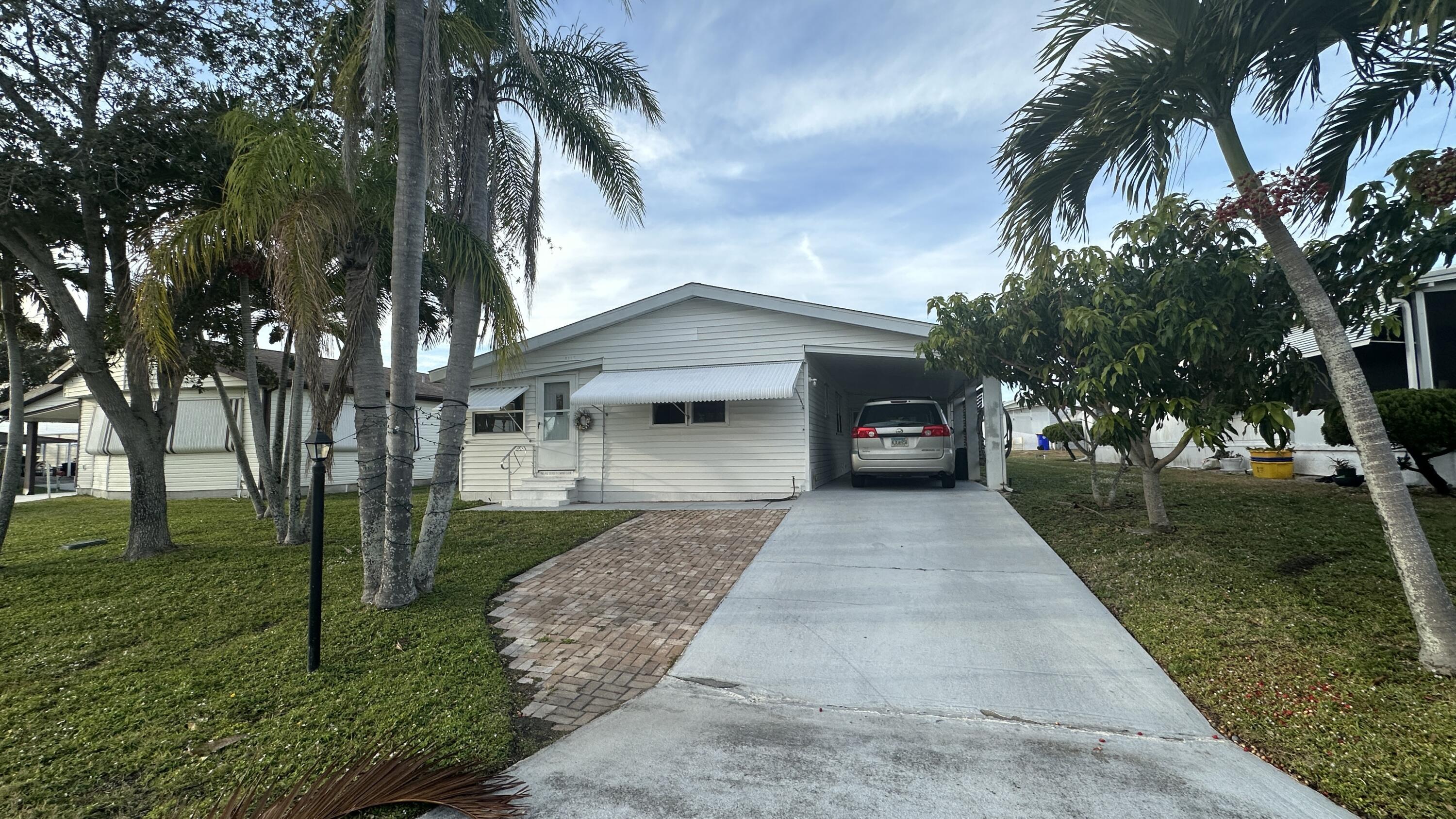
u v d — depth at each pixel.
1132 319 6.93
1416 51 5.07
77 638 5.63
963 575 6.90
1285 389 7.25
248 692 4.48
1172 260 7.24
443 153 7.25
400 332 6.29
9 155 7.51
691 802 3.15
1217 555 6.91
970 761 3.49
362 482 6.56
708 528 10.09
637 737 3.86
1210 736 3.71
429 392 23.66
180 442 18.72
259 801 3.11
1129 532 8.25
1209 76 5.38
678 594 6.82
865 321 12.43
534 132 8.52
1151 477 8.27
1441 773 3.14
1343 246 5.69
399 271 6.30
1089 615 5.63
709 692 4.51
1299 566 6.40
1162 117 5.76
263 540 10.20
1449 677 4.01
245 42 8.76
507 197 8.93
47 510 16.95
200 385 15.13
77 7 7.73
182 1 8.31
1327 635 4.74
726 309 13.59
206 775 3.44
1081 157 6.23
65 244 8.98
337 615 6.09
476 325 7.34
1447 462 10.98
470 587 7.01
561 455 14.62
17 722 4.08
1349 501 9.95
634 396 12.30
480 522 11.38
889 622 5.68
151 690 4.55
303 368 6.09
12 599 6.92
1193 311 6.82
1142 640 5.07
